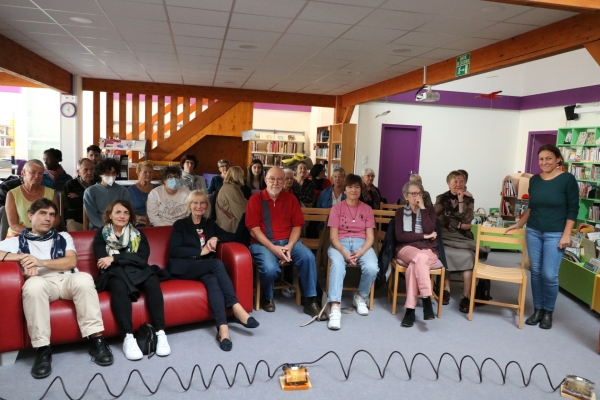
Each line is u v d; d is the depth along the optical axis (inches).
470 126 358.6
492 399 97.7
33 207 113.3
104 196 157.9
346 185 157.6
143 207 176.9
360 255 148.0
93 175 178.9
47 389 89.1
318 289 150.3
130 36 197.2
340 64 236.4
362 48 202.8
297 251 146.6
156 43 207.5
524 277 142.5
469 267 154.5
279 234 151.9
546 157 143.0
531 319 147.0
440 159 357.1
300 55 220.8
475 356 119.7
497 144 363.9
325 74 264.5
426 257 140.9
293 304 156.3
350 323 140.3
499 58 184.4
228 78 291.6
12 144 474.0
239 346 119.0
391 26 169.3
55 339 106.2
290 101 339.6
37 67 241.1
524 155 357.4
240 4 150.6
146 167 178.2
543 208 143.5
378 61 226.8
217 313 122.3
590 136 292.0
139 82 316.5
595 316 158.6
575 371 113.4
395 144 354.0
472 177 362.6
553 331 141.6
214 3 150.3
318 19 164.4
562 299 179.0
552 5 123.5
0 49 198.7
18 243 112.7
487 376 108.3
